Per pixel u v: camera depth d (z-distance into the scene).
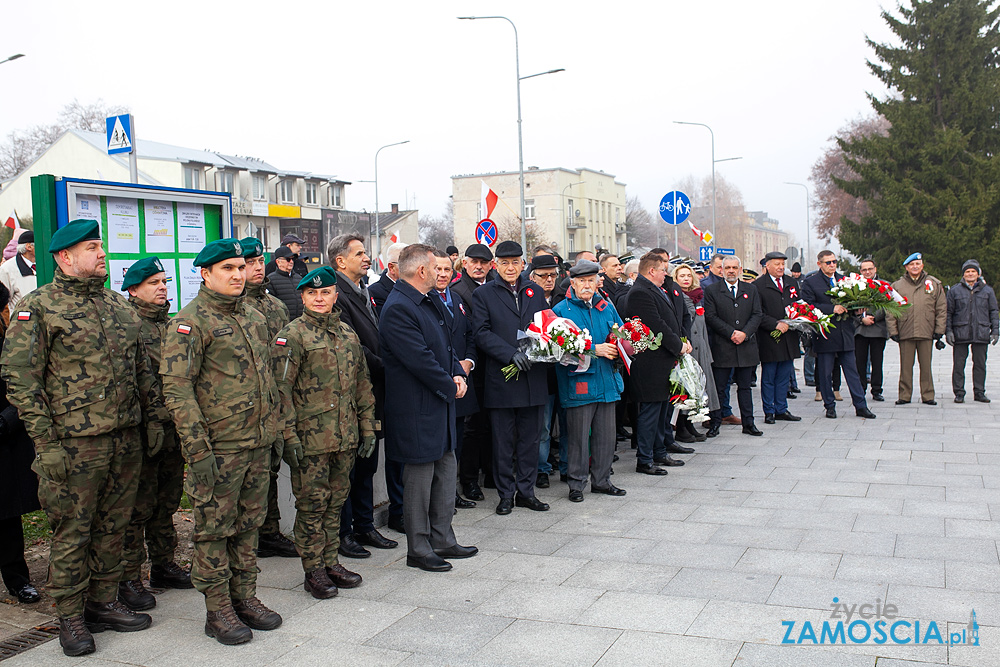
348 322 5.70
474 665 3.79
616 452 8.80
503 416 6.39
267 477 4.34
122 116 7.85
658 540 5.58
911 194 32.22
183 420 3.98
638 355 7.48
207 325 4.11
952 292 11.36
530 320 6.48
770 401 10.12
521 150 24.45
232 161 54.25
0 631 4.38
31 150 49.44
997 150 33.25
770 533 5.64
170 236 6.41
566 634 4.08
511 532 5.92
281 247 8.45
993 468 7.30
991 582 4.58
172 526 5.04
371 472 5.73
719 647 3.86
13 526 4.75
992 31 33.44
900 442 8.60
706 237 20.73
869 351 12.39
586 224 70.38
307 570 4.77
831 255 10.43
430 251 5.24
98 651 4.09
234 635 4.11
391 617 4.40
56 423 4.03
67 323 4.04
